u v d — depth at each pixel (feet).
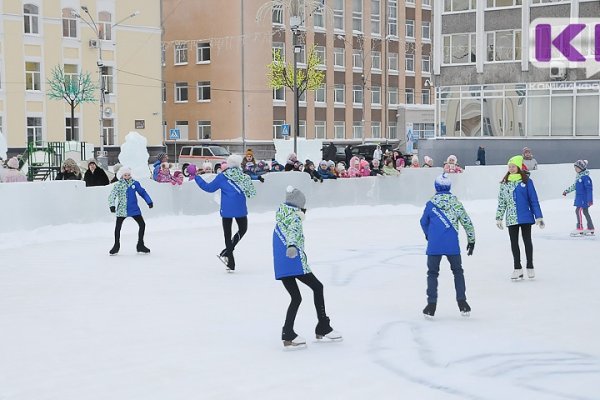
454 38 153.89
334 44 226.99
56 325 32.42
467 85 152.87
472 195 92.22
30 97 165.68
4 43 161.48
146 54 186.09
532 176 94.07
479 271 46.21
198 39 214.28
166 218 70.74
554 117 144.15
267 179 76.79
